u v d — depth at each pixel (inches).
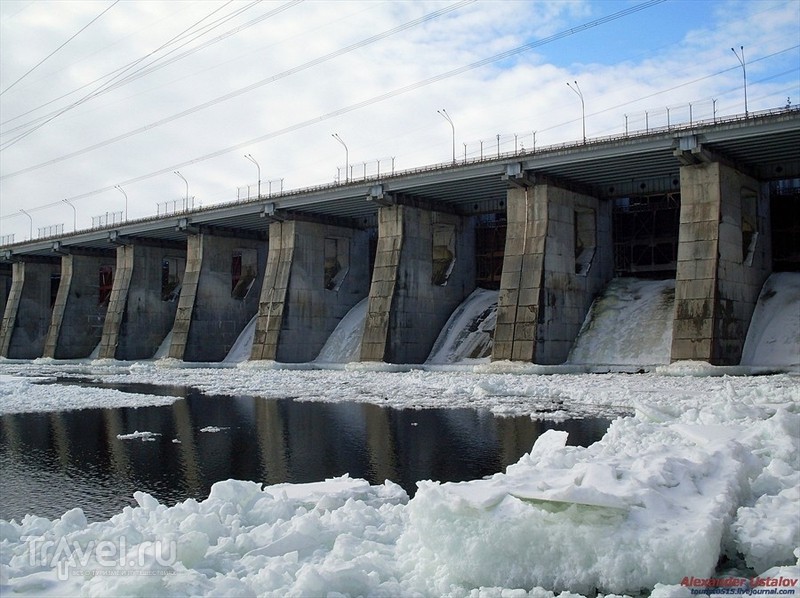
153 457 681.6
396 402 1134.4
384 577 296.5
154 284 2933.1
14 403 1176.2
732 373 1456.7
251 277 2773.1
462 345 2064.5
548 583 290.0
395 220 2084.2
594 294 1929.1
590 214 1952.5
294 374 1942.7
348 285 2501.2
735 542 302.0
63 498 519.2
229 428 874.8
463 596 282.0
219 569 302.8
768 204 1771.7
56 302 3191.4
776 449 419.2
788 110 1378.0
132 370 2369.6
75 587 277.3
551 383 1341.0
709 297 1508.4
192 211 2559.1
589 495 291.6
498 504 306.2
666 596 256.8
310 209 2343.8
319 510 394.6
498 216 2330.2
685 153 1520.7
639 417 623.2
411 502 315.9
